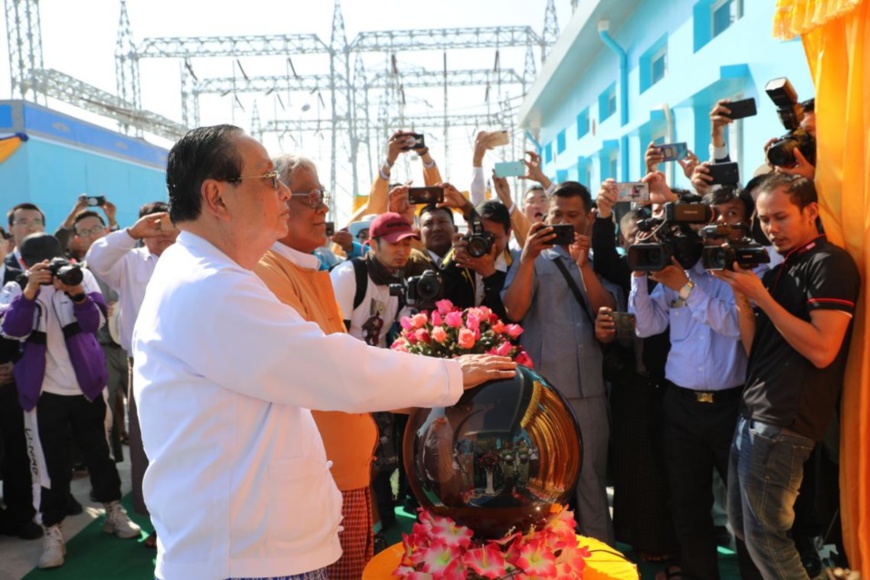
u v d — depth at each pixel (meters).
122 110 20.91
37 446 3.94
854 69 2.54
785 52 5.24
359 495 2.30
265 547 1.48
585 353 3.45
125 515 4.32
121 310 4.14
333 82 27.31
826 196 2.69
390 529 4.23
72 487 5.22
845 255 2.49
